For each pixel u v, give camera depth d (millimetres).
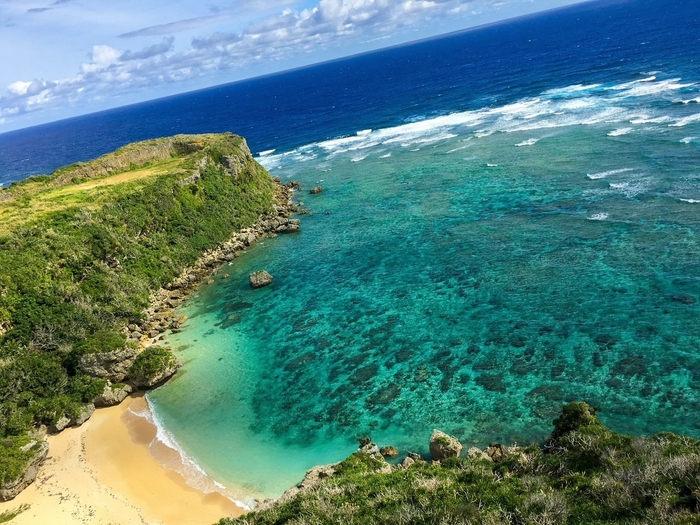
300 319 45312
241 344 42812
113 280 47906
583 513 16203
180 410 35375
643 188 54312
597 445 20938
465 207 63375
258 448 30672
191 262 58969
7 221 50750
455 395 32062
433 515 17547
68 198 58594
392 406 32250
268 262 59562
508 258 48031
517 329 37406
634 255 42844
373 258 55219
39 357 37594
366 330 41625
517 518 16797
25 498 28172
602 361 32188
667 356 31312
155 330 46281
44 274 43438
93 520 26094
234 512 25578
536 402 30016
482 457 25156
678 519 14172
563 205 56125
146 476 29203
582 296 39344
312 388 35594
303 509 20562
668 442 20547
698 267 39125
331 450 29547
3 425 32438
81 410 35188
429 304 43500
